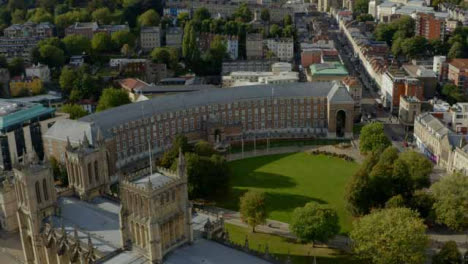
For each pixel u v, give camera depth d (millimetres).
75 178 171125
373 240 158875
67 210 164750
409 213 168250
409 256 155125
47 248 156625
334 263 171500
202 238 147250
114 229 152750
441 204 191500
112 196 172125
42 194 157625
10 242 193125
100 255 140625
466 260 162625
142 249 136875
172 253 138250
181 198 138625
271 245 184375
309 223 175000
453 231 193875
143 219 132625
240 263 133625
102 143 173125
